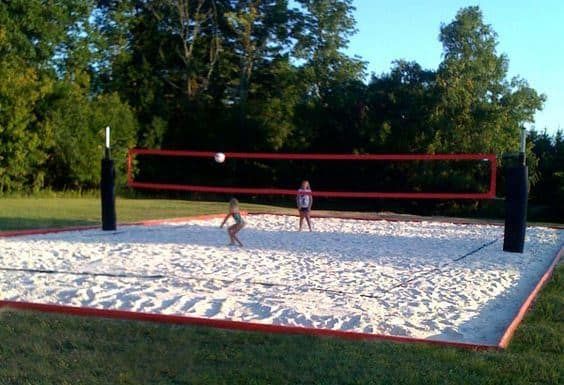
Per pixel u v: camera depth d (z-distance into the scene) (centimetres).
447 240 1452
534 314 690
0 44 3269
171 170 3950
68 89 3409
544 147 3534
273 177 3825
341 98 3756
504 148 3284
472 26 3475
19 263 979
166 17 4094
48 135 3291
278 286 821
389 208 3553
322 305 715
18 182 3294
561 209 3316
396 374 479
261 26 4138
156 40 4100
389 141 3494
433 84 3438
